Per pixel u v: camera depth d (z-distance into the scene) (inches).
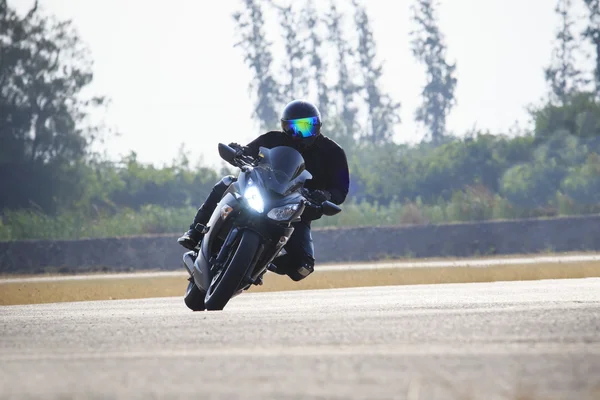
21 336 768.9
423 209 7495.1
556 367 479.8
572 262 3971.5
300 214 1170.0
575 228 6382.9
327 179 1285.7
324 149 1279.5
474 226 6565.0
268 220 1141.1
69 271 6505.9
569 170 7682.1
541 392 402.3
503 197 7657.5
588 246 6294.3
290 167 1189.7
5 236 7440.9
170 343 658.8
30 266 6569.9
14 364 553.9
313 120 1249.4
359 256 6574.8
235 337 685.9
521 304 1041.5
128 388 433.7
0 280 5324.8
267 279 3494.1
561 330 676.1
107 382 457.7
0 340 735.1
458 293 1568.7
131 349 626.8
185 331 752.3
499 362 503.5
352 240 6653.5
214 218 1182.3
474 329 699.4
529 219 6540.4
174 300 1851.6
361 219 7372.1
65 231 7504.9
